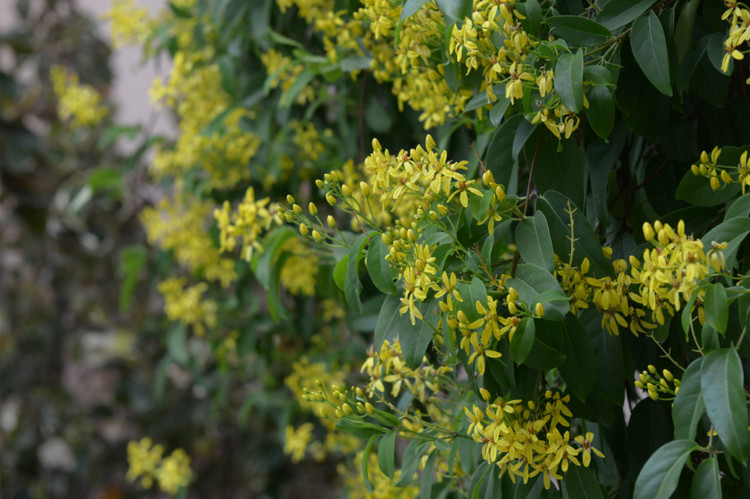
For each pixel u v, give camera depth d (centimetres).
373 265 124
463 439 137
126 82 420
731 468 110
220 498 316
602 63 122
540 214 122
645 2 121
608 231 137
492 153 129
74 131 333
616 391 126
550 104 121
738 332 119
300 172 190
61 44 357
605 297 120
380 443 130
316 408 203
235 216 152
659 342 122
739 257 123
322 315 210
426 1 125
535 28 122
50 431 341
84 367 368
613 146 132
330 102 186
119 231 344
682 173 135
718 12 125
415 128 164
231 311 216
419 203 135
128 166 212
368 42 153
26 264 354
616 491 137
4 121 339
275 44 178
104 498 336
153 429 323
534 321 120
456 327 118
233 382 262
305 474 290
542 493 126
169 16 217
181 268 292
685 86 126
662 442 128
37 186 346
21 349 346
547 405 123
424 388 142
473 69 131
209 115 197
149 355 338
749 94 134
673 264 110
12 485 336
